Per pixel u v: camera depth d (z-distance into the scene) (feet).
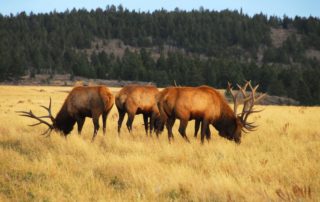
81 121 178.29
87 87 176.76
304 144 142.61
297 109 376.27
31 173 107.76
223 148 134.00
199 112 154.61
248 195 84.79
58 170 111.24
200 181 96.12
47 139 164.04
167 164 116.47
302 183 93.71
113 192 92.99
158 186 92.94
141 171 106.93
